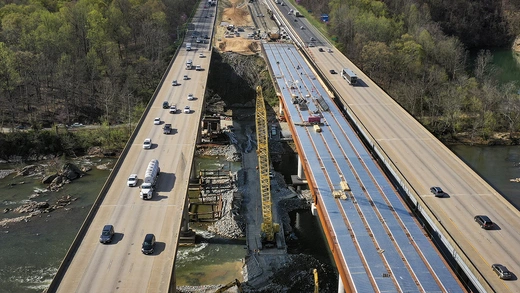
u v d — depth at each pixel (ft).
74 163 550.77
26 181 508.53
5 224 430.61
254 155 582.35
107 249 291.17
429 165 409.69
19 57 631.56
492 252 297.33
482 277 266.16
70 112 634.02
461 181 384.27
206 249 408.46
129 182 362.33
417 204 352.08
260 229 433.89
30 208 454.81
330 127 484.74
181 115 511.81
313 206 421.59
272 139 619.67
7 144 559.38
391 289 256.52
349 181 375.25
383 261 279.90
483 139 638.12
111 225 304.50
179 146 437.17
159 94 573.74
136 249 291.99
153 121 493.36
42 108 633.61
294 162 578.66
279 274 372.79
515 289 264.52
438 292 254.68
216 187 498.28
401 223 319.06
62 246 404.36
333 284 364.38
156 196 351.46
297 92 586.86
